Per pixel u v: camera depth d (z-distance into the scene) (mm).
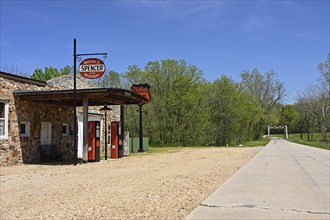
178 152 27547
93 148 19016
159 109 44094
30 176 12742
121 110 23109
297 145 43625
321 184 10281
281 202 7656
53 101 19766
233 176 12188
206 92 47406
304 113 74062
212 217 6348
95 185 10258
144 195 8430
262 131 72688
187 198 8125
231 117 49656
